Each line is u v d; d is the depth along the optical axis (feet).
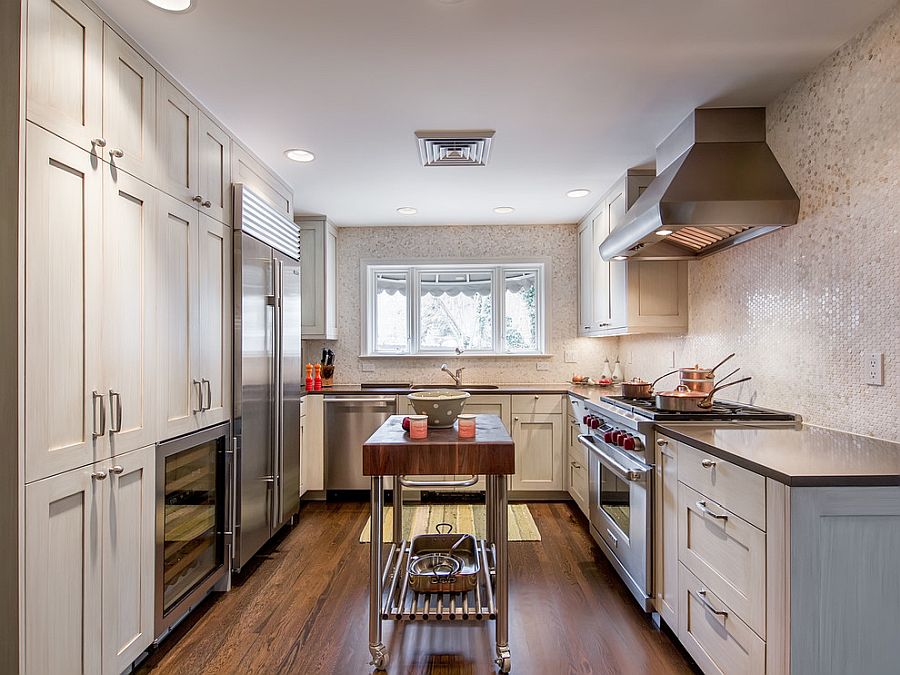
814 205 7.09
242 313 9.02
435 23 6.03
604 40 6.39
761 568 4.96
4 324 4.58
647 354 13.48
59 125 5.06
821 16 5.91
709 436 6.49
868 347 6.17
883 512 4.57
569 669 6.58
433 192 12.62
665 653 6.93
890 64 5.78
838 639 4.58
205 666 6.63
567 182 11.88
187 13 5.79
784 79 7.38
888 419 5.95
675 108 8.24
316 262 14.78
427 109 8.26
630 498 8.32
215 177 8.45
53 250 5.00
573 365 15.94
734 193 7.50
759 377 8.43
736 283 9.10
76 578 5.30
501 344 16.26
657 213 7.68
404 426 7.52
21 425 4.61
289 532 11.64
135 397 6.29
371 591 6.69
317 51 6.61
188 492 7.59
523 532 11.59
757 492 5.01
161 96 6.89
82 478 5.38
